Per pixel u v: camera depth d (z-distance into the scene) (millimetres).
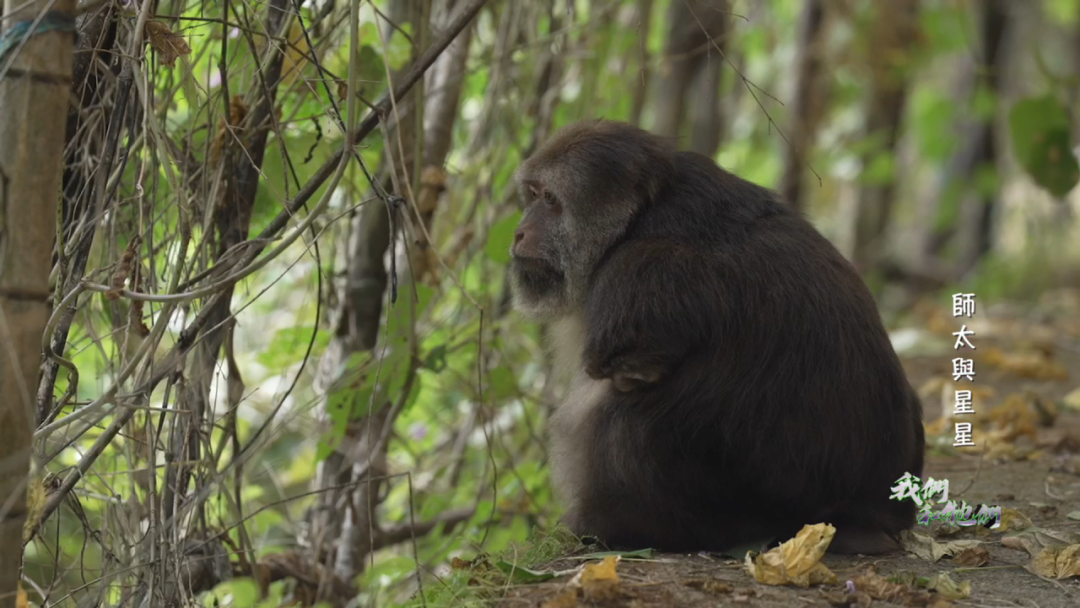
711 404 7094
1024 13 28375
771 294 7203
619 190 7727
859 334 7367
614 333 7121
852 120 28672
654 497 7266
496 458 11977
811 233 7691
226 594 9609
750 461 7137
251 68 8477
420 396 13086
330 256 10461
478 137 11273
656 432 7148
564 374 8453
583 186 7809
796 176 19969
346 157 6500
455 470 12516
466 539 9641
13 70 5082
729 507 7398
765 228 7555
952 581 7109
